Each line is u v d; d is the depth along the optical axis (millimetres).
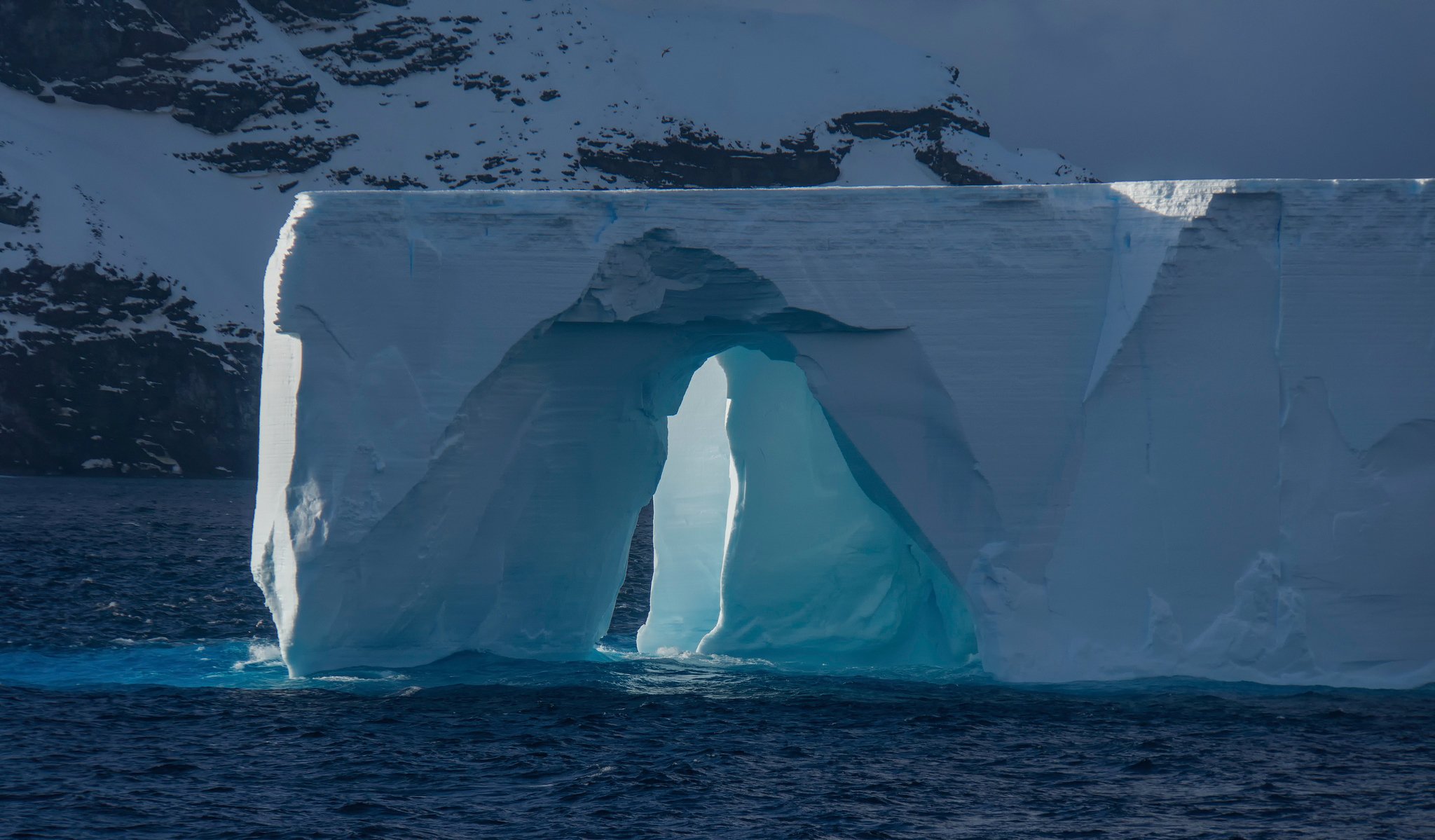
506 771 62844
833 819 56688
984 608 76438
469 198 77062
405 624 78625
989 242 77312
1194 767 63031
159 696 77062
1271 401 75750
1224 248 75875
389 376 75562
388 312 76000
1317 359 75625
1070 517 75938
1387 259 75875
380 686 78250
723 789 60406
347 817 56438
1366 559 75625
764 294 78062
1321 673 75875
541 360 79250
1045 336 76750
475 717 71812
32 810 56531
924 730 69312
